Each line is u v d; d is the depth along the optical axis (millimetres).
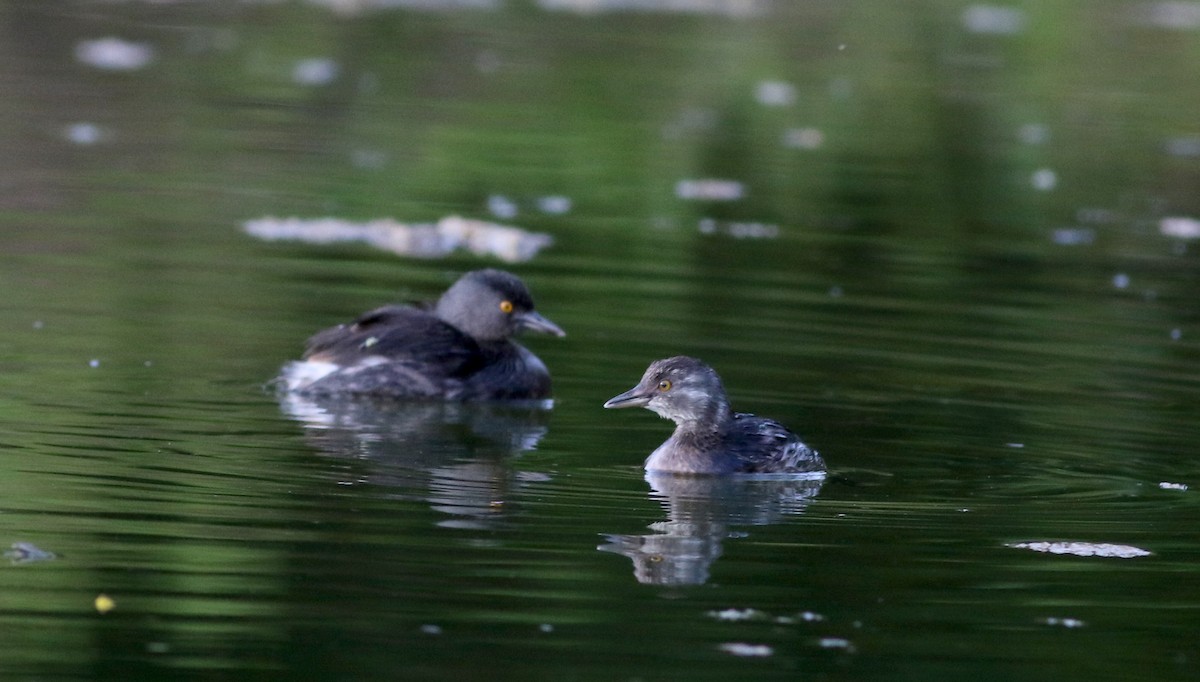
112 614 8539
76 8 33000
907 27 35875
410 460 11875
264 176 22516
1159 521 10820
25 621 8406
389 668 7988
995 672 8203
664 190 23281
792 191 23562
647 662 8164
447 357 14109
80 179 21609
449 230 20031
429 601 8859
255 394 13453
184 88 27688
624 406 12281
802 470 11883
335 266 18156
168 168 22594
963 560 9883
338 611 8672
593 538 10086
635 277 18344
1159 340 16500
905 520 10703
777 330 16250
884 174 24922
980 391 14305
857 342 15875
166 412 12672
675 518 10602
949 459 12281
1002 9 37844
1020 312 17516
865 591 9305
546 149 25250
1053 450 12586
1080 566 9828
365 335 14234
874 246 20594
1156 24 37000
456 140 25406
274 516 10203
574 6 37062
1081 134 27875
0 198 20328
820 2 38062
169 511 10211
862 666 8219
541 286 17703
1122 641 8648
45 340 14500
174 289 16703
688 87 29906
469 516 10430
